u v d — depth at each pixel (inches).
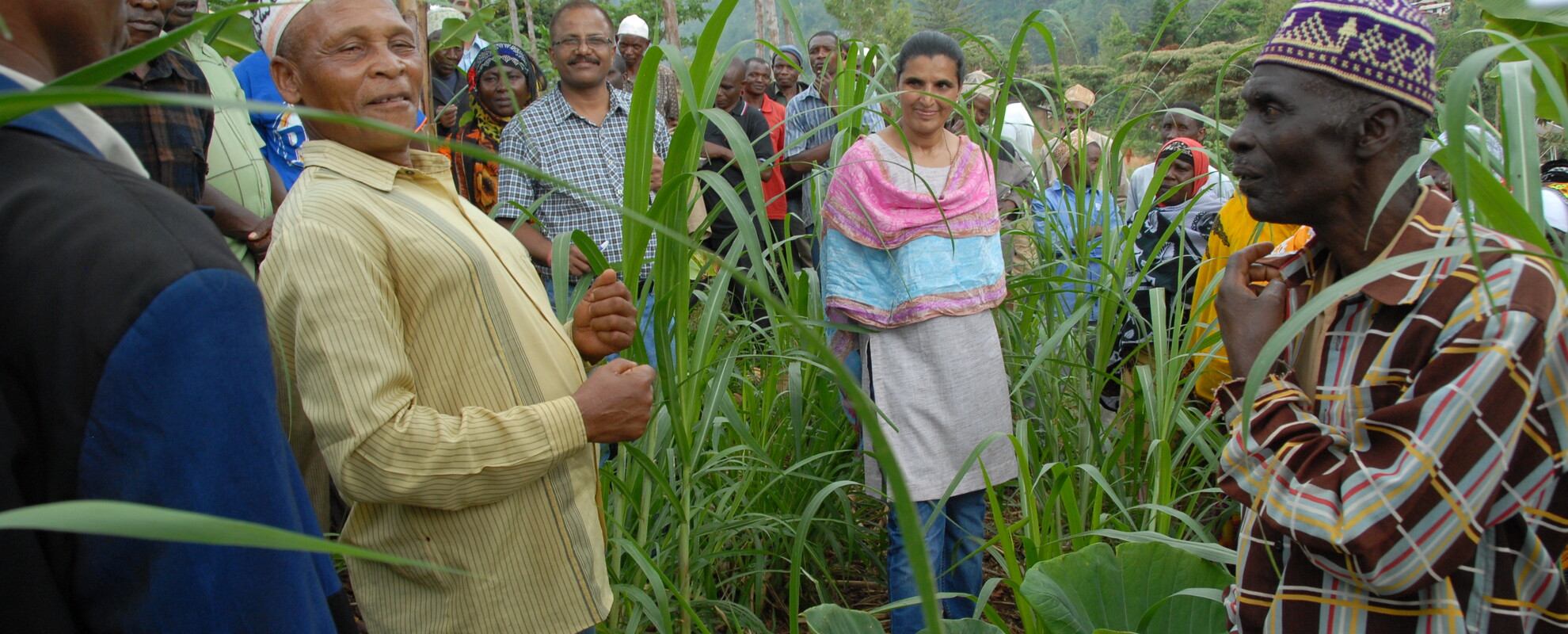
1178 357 91.4
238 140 112.0
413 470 53.8
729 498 105.5
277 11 58.3
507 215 126.3
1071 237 129.2
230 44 143.3
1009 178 161.8
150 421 30.3
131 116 90.4
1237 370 53.8
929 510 95.5
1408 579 44.4
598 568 64.9
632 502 79.5
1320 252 53.2
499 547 59.2
